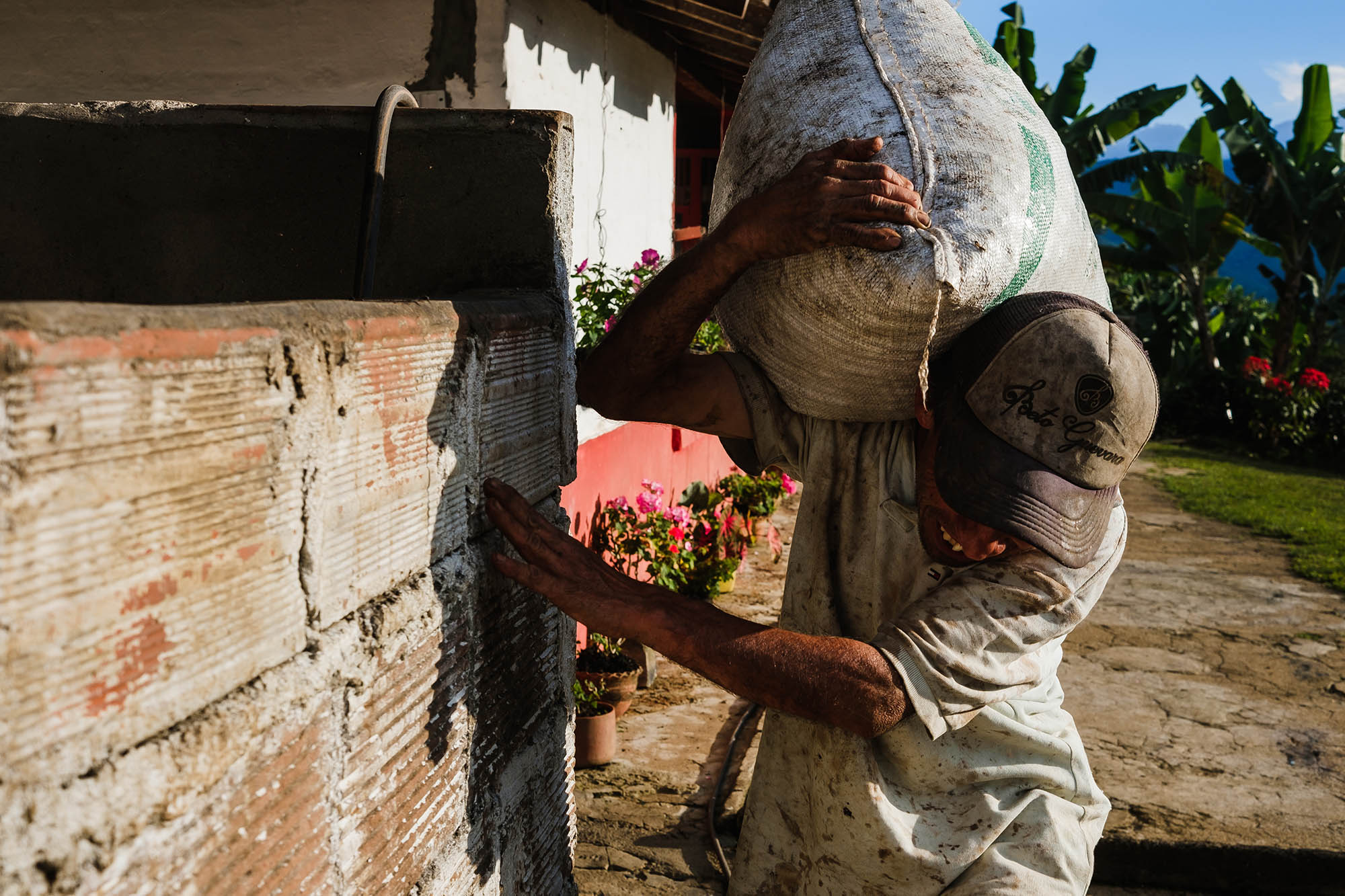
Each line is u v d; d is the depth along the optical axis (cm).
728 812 348
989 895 159
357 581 105
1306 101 1491
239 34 369
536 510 157
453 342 123
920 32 162
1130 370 143
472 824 138
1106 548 160
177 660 77
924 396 147
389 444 109
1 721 62
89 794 69
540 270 163
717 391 177
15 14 380
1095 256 168
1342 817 355
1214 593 670
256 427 85
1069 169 165
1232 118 1491
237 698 85
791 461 180
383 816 112
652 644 139
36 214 177
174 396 75
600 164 492
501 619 147
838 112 154
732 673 138
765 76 168
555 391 163
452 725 130
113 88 378
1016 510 142
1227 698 472
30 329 62
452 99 362
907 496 168
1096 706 457
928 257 139
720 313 178
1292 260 1526
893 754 163
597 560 142
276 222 171
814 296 149
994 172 147
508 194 162
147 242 175
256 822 88
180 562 77
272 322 86
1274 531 882
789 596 181
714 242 152
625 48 521
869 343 149
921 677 142
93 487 68
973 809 164
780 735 179
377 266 167
